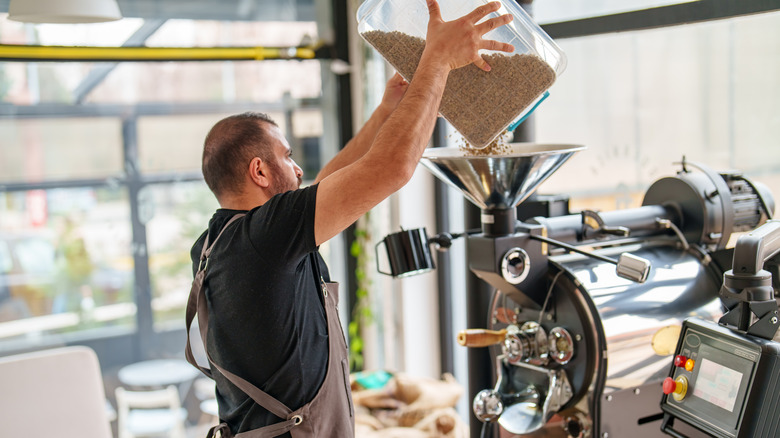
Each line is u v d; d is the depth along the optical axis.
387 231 3.92
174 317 4.08
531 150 1.95
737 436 1.49
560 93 3.08
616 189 2.90
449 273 3.84
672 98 2.65
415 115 1.44
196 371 4.09
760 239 1.52
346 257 4.35
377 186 1.42
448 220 3.85
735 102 2.46
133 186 3.95
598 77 2.91
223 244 1.62
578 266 1.95
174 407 4.07
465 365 3.80
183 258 4.08
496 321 2.15
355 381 3.53
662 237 2.11
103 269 3.95
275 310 1.57
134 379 4.04
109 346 3.99
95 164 3.87
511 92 1.59
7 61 3.59
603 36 2.65
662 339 1.92
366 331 4.27
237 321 1.60
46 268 3.85
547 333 1.96
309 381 1.66
